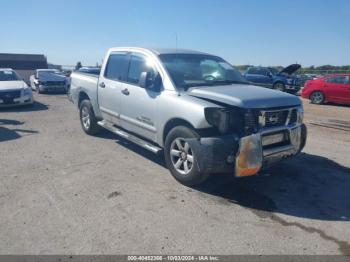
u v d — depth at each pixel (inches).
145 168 203.6
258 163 154.6
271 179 189.9
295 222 141.2
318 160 228.5
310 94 621.0
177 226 134.8
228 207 153.3
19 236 125.1
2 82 468.4
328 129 342.3
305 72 1646.2
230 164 154.4
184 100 169.9
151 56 204.7
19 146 250.2
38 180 180.9
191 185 172.9
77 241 122.5
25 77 1057.5
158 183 179.6
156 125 191.2
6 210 145.6
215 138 154.3
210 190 171.9
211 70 211.5
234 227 135.3
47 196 160.7
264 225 137.7
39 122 353.4
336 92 581.6
